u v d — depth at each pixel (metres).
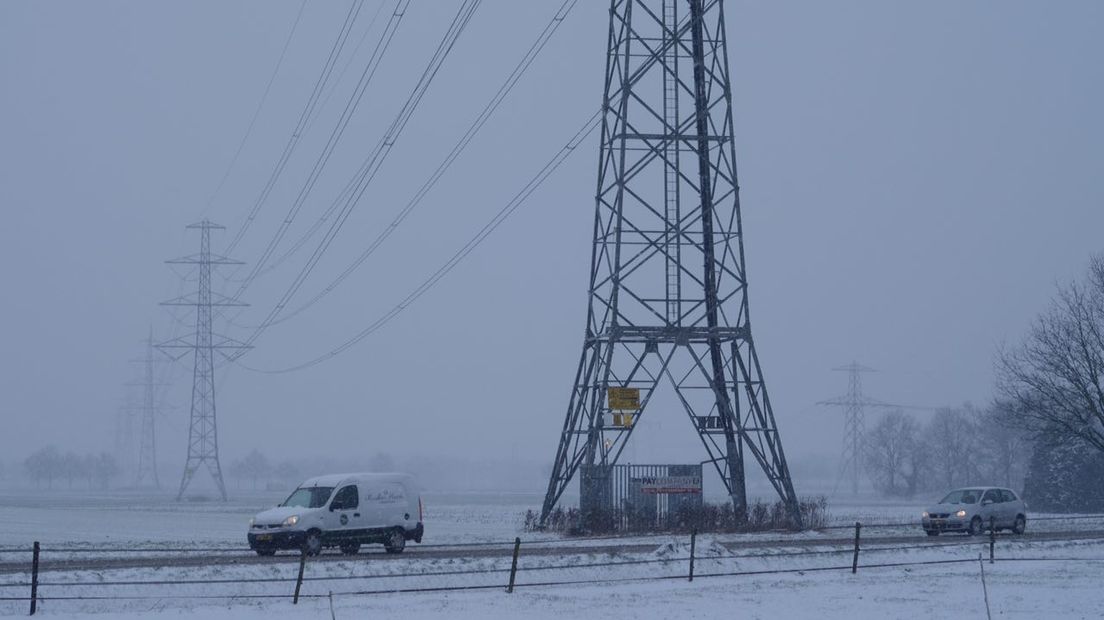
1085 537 53.25
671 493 55.84
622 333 55.72
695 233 57.38
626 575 35.91
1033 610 28.62
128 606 28.58
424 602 29.77
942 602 30.12
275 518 40.44
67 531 61.16
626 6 56.34
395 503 43.22
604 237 56.94
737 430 56.91
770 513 57.94
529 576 34.91
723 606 29.39
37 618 26.48
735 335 57.16
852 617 27.55
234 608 28.36
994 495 55.66
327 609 28.33
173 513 91.31
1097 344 58.69
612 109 56.81
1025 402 61.22
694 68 58.62
